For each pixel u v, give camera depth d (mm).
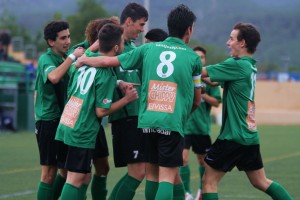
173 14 15492
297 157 35250
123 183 16984
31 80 51531
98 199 18281
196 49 24125
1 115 50188
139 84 16453
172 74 15102
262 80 86188
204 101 23125
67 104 15891
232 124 15797
